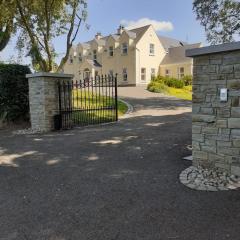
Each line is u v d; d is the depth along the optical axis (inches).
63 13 575.8
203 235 126.0
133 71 1251.2
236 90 183.6
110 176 202.8
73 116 456.8
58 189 183.9
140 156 245.3
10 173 218.4
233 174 189.5
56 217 147.7
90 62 1414.9
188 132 326.0
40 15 557.0
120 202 161.6
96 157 249.4
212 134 198.5
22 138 346.6
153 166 218.7
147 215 145.8
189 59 1227.9
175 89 980.6
